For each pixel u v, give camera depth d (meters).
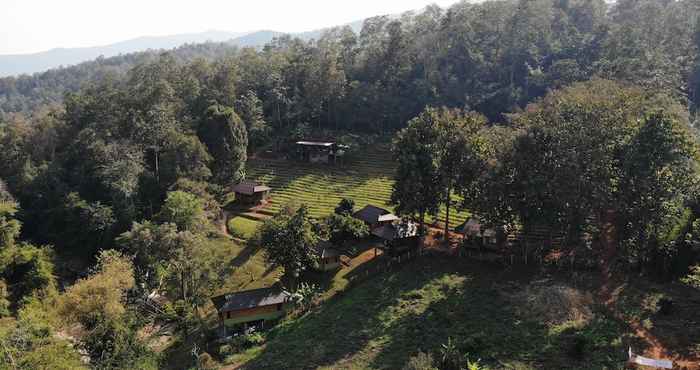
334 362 47.59
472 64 145.25
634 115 59.91
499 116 131.12
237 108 132.50
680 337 43.00
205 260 68.25
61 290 80.75
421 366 41.16
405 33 161.50
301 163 123.62
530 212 58.38
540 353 42.56
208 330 62.78
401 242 71.25
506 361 42.12
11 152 112.62
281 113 147.25
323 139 130.88
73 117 125.19
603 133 55.44
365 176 112.56
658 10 147.00
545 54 145.25
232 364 52.50
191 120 119.44
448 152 67.50
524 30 145.12
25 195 102.56
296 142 131.00
